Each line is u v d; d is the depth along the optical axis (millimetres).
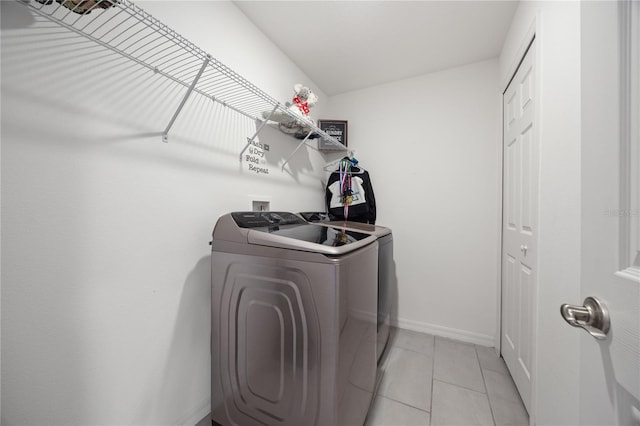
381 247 1660
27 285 706
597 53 480
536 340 1119
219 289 1108
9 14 667
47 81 733
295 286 937
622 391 394
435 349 1917
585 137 507
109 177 876
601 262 453
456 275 2102
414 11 1496
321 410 901
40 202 725
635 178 393
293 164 2023
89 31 814
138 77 957
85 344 822
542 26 1095
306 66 2090
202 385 1218
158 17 1022
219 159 1324
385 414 1289
